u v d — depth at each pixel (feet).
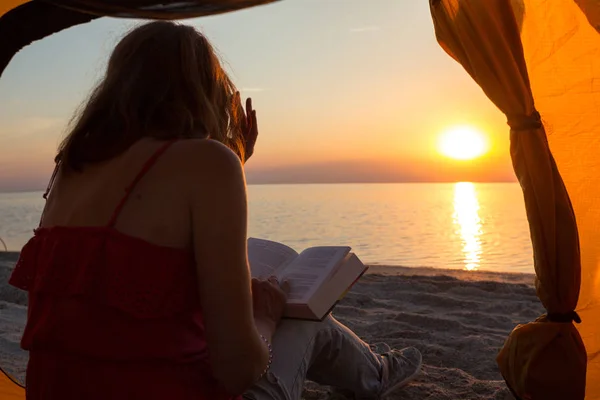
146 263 3.83
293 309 5.05
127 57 4.41
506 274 18.11
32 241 4.26
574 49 6.61
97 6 5.11
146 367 3.88
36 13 6.59
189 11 5.31
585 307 6.77
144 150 4.06
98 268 3.85
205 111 4.45
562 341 6.49
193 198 3.92
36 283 4.01
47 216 4.32
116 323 3.84
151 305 3.82
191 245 4.00
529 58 6.75
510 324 11.66
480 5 6.29
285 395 5.88
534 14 6.70
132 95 4.25
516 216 59.72
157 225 3.90
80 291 3.82
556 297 6.50
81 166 4.20
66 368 3.91
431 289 15.06
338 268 5.39
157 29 4.50
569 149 6.70
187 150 4.00
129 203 3.93
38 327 3.96
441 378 8.80
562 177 6.74
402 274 18.20
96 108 4.33
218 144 4.06
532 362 6.57
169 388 3.93
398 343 10.44
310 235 41.65
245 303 3.97
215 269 3.90
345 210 76.54
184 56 4.43
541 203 6.38
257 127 5.64
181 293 3.94
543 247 6.43
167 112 4.21
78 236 3.95
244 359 3.99
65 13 6.54
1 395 7.45
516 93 6.34
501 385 8.43
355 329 11.53
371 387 7.46
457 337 10.79
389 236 39.91
